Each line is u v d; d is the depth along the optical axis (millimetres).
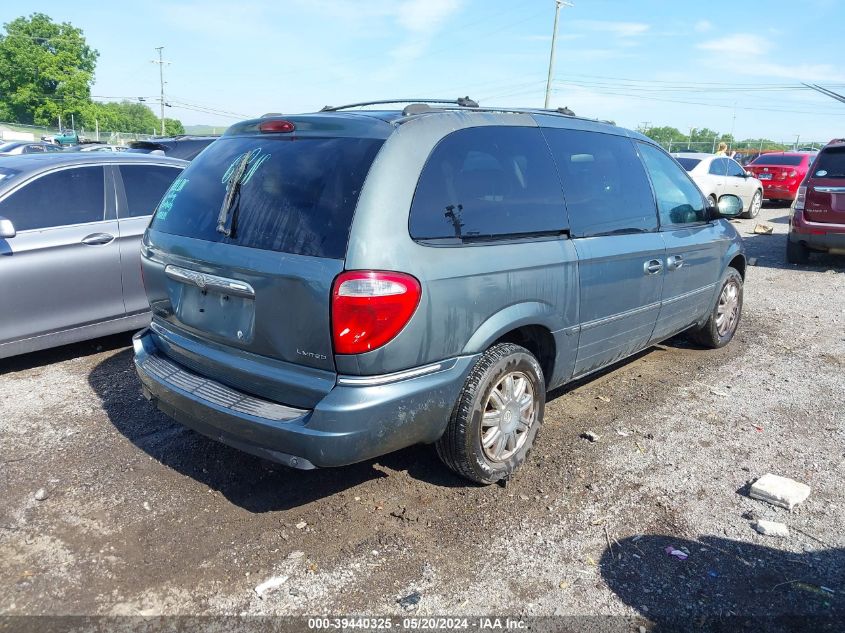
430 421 3102
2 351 4898
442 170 3139
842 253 9812
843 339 6395
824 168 9594
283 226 2963
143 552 2998
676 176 5133
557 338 3736
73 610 2645
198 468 3725
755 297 8148
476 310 3164
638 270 4328
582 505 3426
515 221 3441
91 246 5246
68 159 5418
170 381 3361
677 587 2828
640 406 4711
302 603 2699
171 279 3475
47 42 69562
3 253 4832
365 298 2725
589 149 4172
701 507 3430
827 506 3447
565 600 2738
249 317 3037
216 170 3482
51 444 3963
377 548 3049
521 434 3637
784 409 4688
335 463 2842
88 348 5707
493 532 3182
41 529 3150
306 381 2879
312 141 3178
